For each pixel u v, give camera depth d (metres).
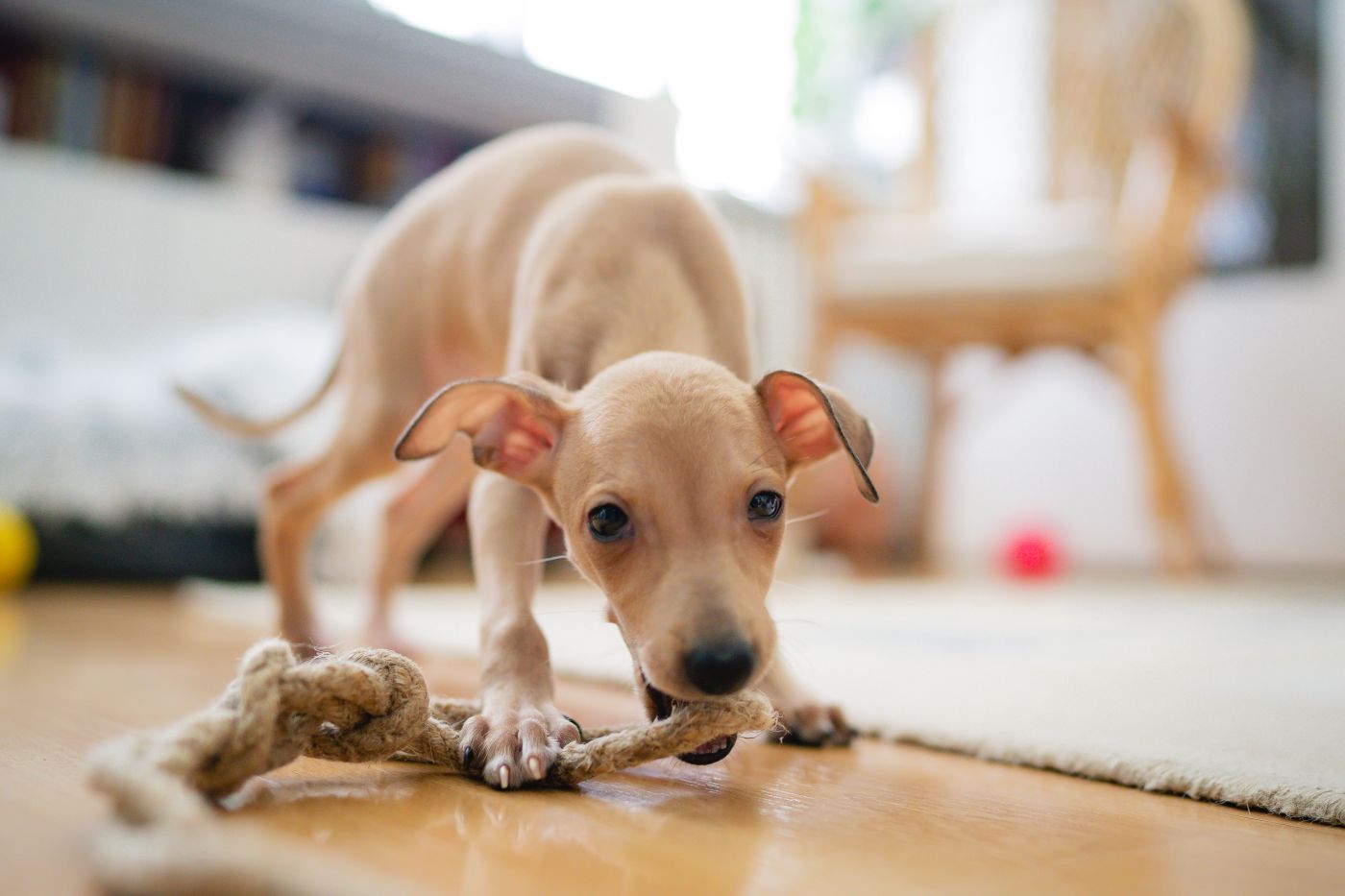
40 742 0.56
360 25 1.71
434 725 0.52
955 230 1.54
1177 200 1.44
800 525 1.59
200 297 1.63
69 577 1.30
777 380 0.58
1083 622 1.06
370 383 0.78
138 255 1.59
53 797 0.44
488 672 0.58
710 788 0.52
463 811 0.45
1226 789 0.52
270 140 1.72
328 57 1.68
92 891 0.32
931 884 0.38
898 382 2.10
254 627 1.00
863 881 0.38
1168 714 0.66
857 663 0.82
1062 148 1.83
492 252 0.75
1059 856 0.42
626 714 0.67
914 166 1.88
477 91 1.79
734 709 0.48
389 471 0.79
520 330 0.69
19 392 1.31
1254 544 1.85
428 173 1.83
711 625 0.49
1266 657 0.86
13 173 1.52
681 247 0.69
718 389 0.58
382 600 0.88
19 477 1.28
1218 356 1.88
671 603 0.50
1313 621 1.08
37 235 1.53
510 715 0.54
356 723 0.48
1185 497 1.55
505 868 0.38
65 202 1.55
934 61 1.89
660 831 0.44
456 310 0.77
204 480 1.34
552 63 1.95
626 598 0.53
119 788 0.34
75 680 0.73
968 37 2.04
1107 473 1.95
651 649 0.50
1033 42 1.97
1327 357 1.80
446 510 0.89
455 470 0.87
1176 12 1.72
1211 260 1.88
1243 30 1.49
